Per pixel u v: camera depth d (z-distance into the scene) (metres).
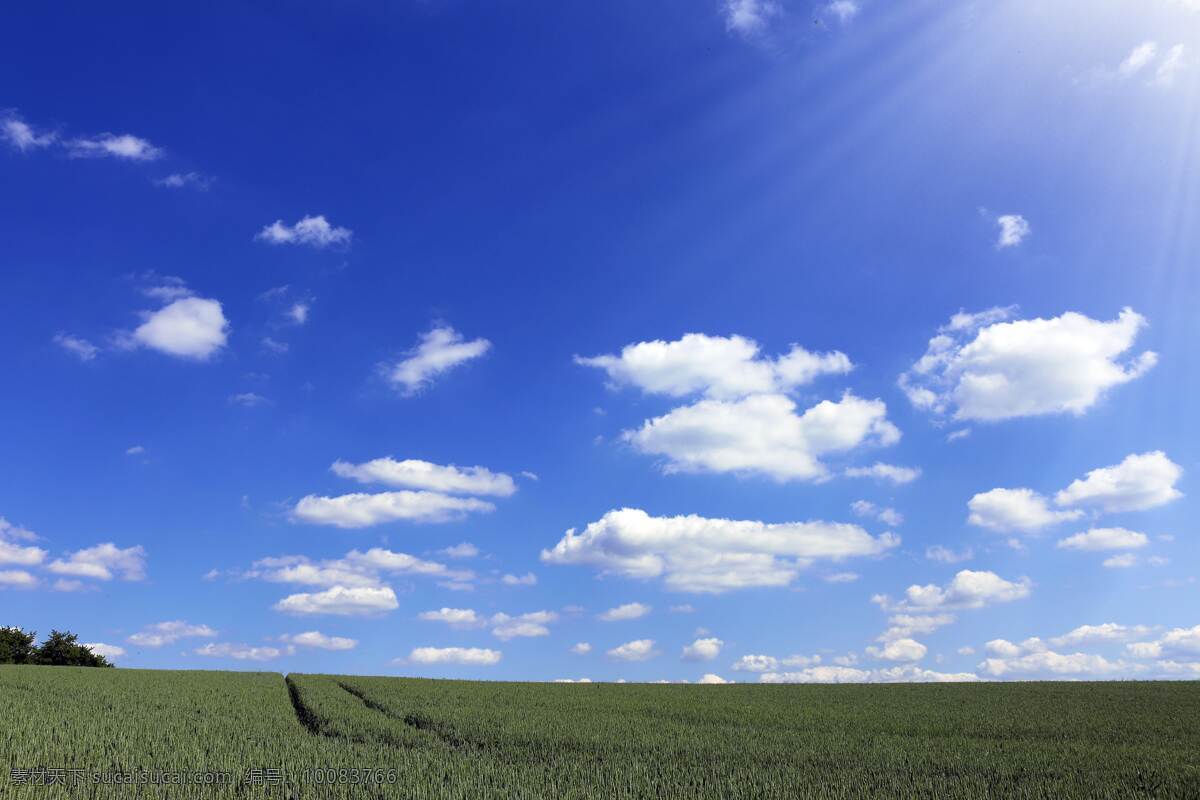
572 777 16.55
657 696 43.78
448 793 14.51
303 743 20.11
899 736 25.38
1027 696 44.06
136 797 13.72
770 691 49.31
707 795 15.23
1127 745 24.02
